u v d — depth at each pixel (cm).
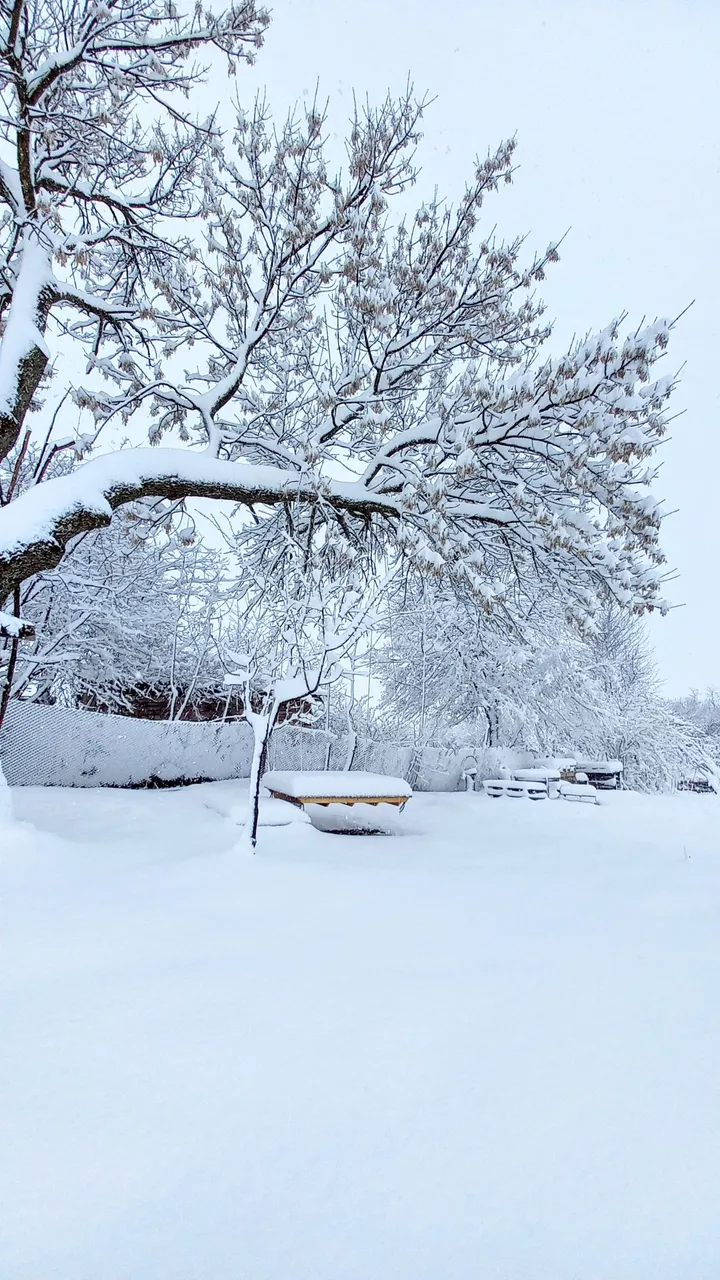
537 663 1634
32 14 791
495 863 648
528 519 764
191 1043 251
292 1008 283
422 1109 211
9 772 1053
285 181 852
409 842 764
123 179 886
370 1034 261
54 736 1102
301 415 1048
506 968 341
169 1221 162
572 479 706
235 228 874
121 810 834
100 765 1160
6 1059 237
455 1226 162
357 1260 150
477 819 1050
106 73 746
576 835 898
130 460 690
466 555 734
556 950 373
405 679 1952
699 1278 146
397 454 841
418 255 876
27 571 600
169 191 870
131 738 1202
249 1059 240
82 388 763
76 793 980
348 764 1186
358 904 456
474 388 654
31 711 1077
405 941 380
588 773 1662
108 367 884
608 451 634
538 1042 259
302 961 341
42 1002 286
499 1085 227
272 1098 216
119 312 795
